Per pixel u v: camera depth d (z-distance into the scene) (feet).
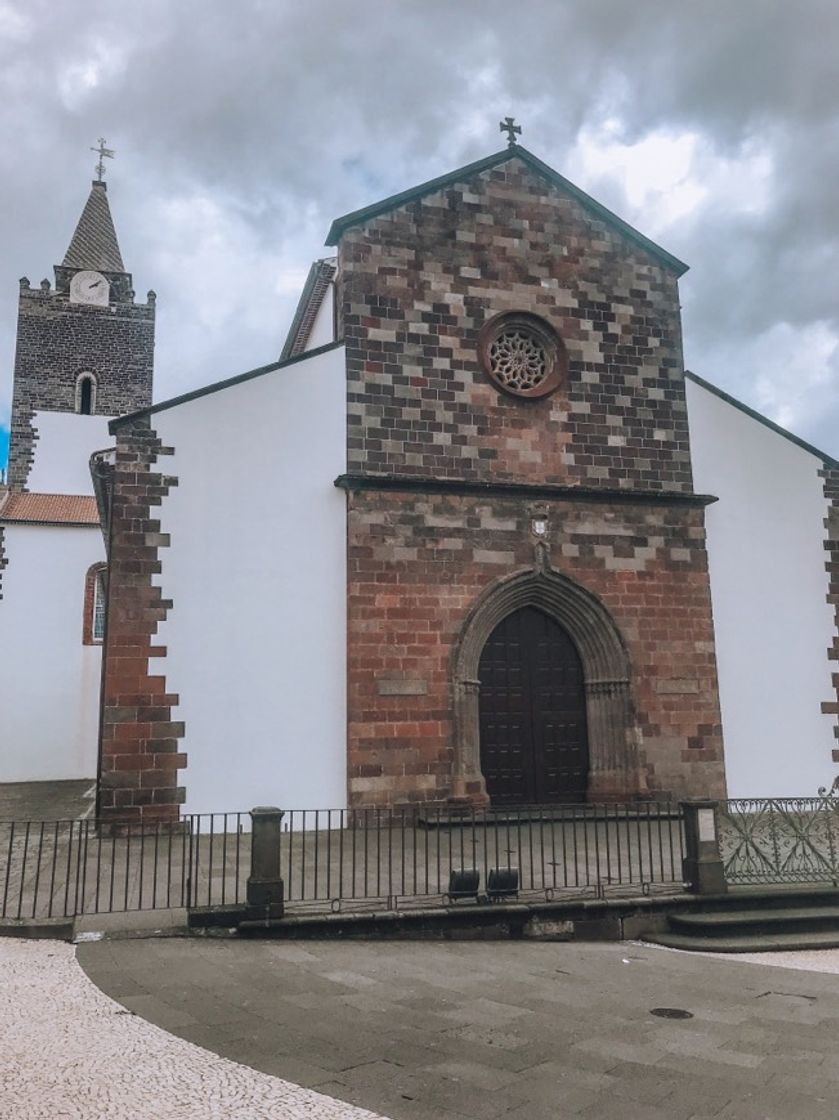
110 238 156.15
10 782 110.52
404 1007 26.99
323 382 64.95
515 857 49.39
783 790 68.69
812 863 46.65
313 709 60.44
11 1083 20.08
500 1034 24.90
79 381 149.48
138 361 152.05
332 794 59.72
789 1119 19.71
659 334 73.87
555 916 39.40
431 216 69.77
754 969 34.88
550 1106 20.04
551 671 67.92
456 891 39.11
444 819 59.57
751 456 73.87
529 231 72.02
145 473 60.08
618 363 72.23
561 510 68.13
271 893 36.19
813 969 35.22
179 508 60.23
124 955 31.76
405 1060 22.49
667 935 40.01
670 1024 26.66
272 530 61.82
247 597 60.49
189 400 61.62
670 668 68.08
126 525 59.26
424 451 66.18
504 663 66.95
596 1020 26.71
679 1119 19.58
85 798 89.97
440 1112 19.42
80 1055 21.91
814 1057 23.85
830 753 70.69
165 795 56.90
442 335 68.18
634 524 69.56
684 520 70.85
